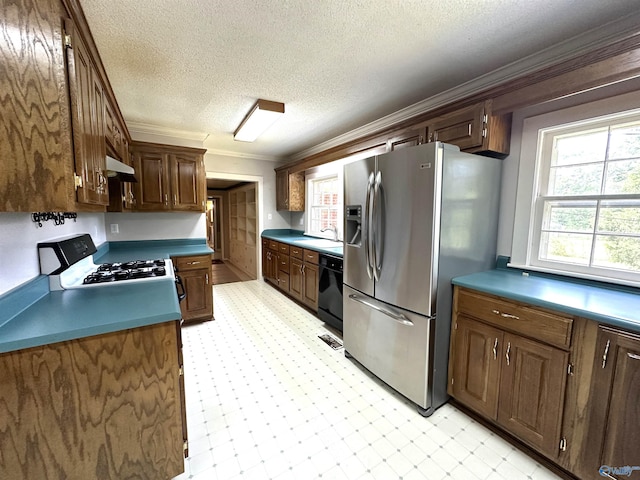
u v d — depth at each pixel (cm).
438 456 148
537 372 140
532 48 170
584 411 125
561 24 148
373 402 191
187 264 313
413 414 180
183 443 133
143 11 137
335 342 278
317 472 139
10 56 89
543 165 190
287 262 416
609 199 162
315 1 131
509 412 153
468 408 181
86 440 110
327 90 229
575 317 126
